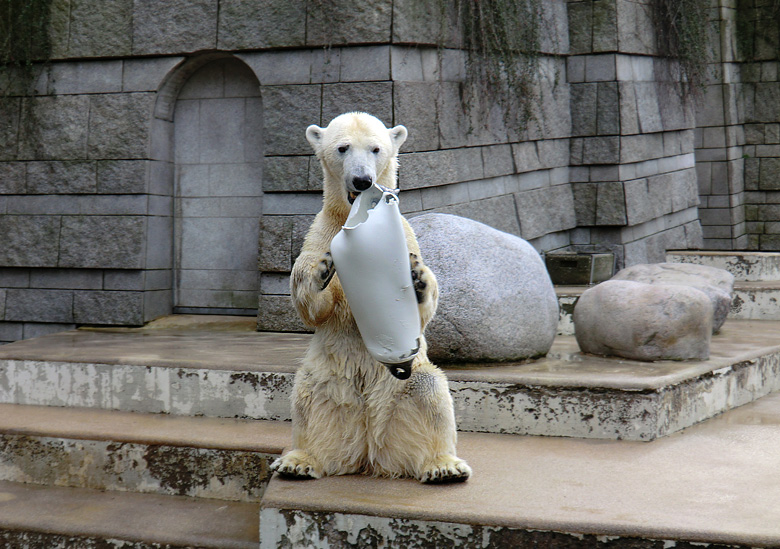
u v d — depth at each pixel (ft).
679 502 11.62
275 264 26.17
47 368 19.58
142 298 28.19
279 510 11.72
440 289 18.01
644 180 34.96
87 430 16.57
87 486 16.30
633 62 33.94
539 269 19.45
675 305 18.65
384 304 11.35
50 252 28.89
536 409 16.24
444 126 27.35
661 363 18.35
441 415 12.50
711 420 17.52
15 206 29.37
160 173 28.81
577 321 20.26
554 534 10.76
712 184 45.85
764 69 45.78
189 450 15.58
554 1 32.53
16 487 16.43
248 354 20.20
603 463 13.92
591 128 33.35
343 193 12.75
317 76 25.99
